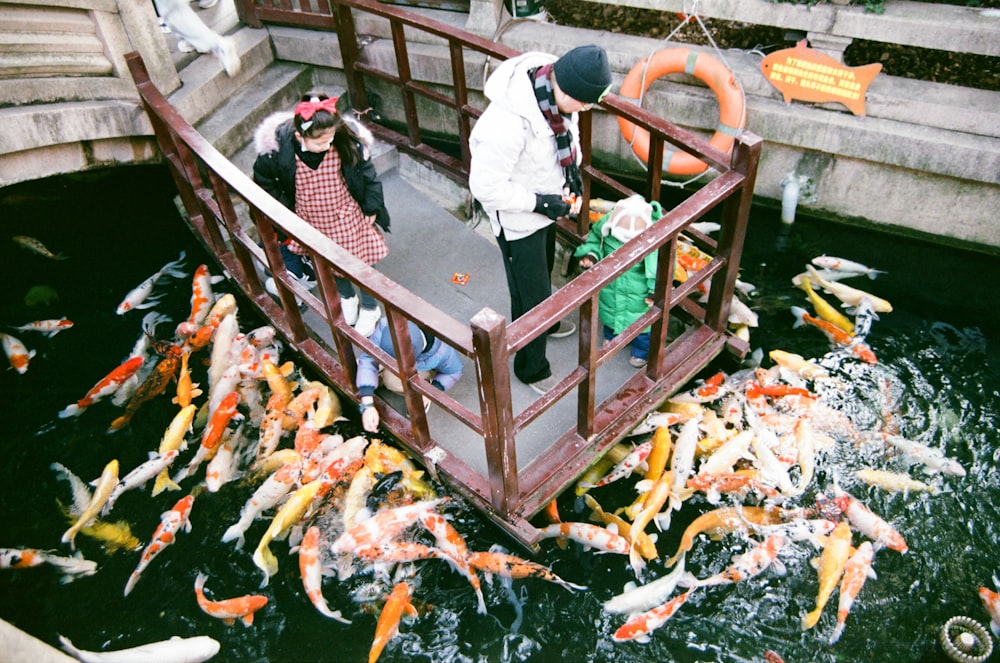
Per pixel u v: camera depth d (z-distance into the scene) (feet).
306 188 11.59
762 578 10.44
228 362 13.29
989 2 13.64
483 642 10.12
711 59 14.80
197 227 14.71
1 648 8.34
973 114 13.73
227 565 11.04
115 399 13.48
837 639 9.94
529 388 12.19
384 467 11.46
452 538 10.68
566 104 8.84
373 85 18.71
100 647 10.34
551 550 10.94
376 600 10.54
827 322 13.94
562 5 17.54
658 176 12.19
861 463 11.71
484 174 9.18
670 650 9.96
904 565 10.60
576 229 14.17
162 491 11.98
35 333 14.93
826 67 14.32
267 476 11.85
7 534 11.75
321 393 12.56
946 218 14.97
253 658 10.12
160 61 15.06
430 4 18.01
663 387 11.82
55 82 13.93
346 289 12.89
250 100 16.78
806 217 16.44
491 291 13.91
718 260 11.45
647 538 10.68
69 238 17.02
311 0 18.84
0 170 13.91
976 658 9.53
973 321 14.05
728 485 11.14
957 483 11.47
